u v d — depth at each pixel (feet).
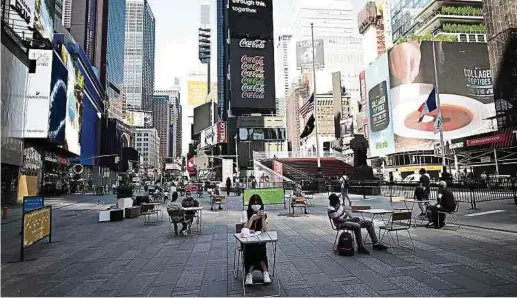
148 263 25.66
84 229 43.45
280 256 26.50
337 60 547.49
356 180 98.07
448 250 26.94
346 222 27.37
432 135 226.79
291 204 56.24
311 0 553.23
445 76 234.79
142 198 64.08
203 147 485.15
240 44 399.03
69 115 142.10
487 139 128.77
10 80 69.41
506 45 132.05
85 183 191.93
